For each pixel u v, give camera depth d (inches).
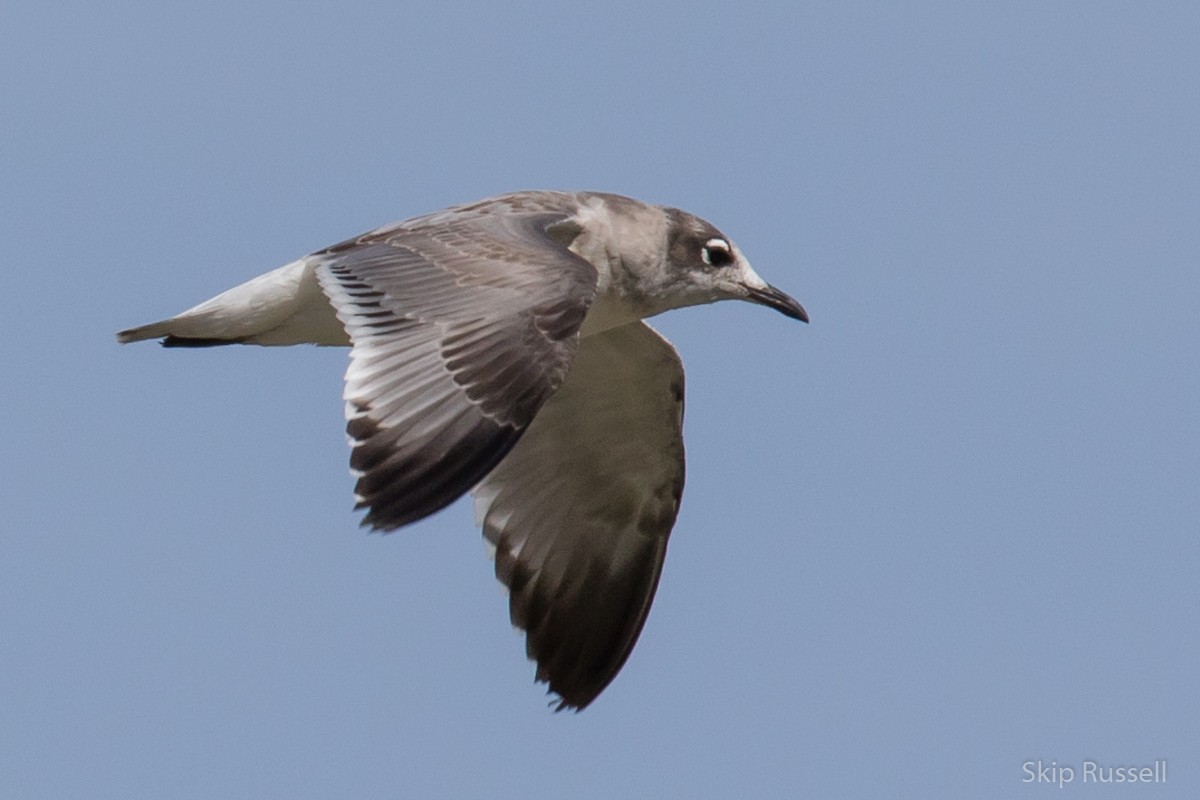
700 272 628.1
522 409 446.6
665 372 621.6
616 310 619.8
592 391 628.7
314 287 549.0
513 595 632.4
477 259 486.6
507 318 462.9
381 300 472.1
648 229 613.0
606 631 636.7
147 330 560.4
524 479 635.5
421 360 453.4
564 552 637.3
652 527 637.9
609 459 636.7
